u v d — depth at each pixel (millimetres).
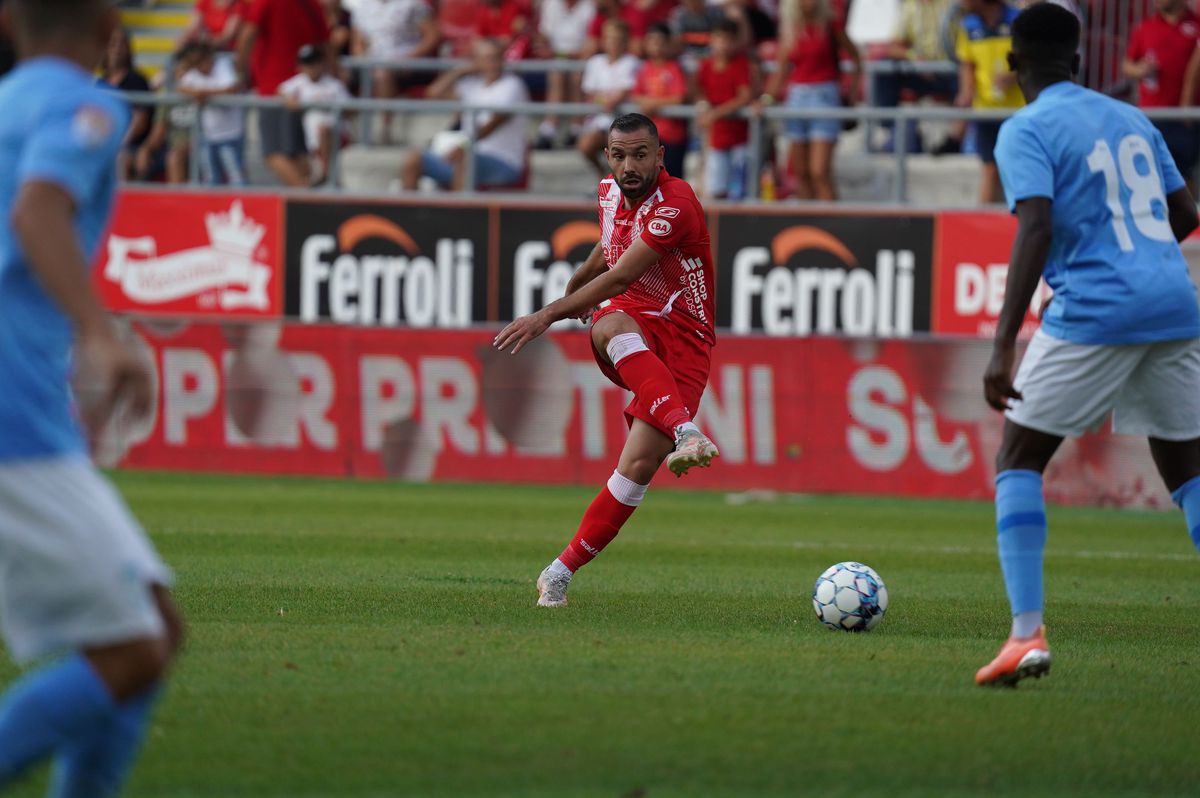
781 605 25469
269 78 60438
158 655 10891
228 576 27328
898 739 14914
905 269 54594
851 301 55031
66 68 10758
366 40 70812
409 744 14297
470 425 52531
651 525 40906
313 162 60062
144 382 10125
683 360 23828
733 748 14375
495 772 13375
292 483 50906
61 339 10719
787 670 18562
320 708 15758
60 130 10250
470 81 66375
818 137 57062
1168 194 18453
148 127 60344
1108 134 17578
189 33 70312
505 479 52344
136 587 10664
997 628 23328
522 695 16578
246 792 12680
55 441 10508
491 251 56844
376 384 52812
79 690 10539
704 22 64812
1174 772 13953
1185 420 18016
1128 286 17156
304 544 33531
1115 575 32219
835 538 38438
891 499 50188
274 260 58125
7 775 10484
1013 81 56969
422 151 58938
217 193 58469
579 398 51875
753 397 51344
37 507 10383
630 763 13758
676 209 22734
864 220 54781
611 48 59531
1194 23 55312
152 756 13742
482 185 58781
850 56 58094
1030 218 16938
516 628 21609
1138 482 49094
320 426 53031
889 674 18469
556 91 65500
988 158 56156
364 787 12867
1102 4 60625
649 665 18656
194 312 58781
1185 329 17469
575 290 25391
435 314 57281
